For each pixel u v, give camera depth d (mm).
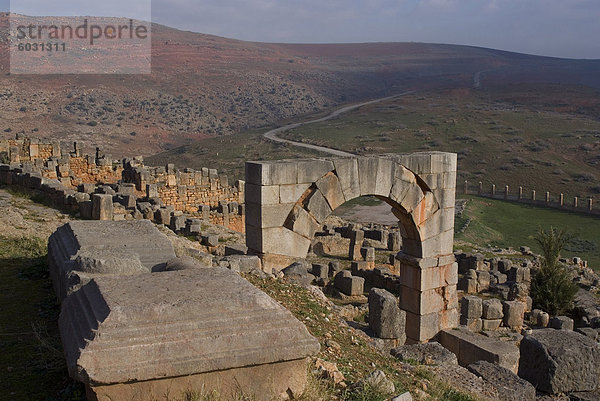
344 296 22234
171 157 96562
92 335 4832
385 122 119438
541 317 21891
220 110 149875
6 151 33125
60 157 33094
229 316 5293
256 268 12289
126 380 4746
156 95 142000
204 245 22906
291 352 5363
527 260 33969
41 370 6227
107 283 5766
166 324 5039
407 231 16266
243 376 5277
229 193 34594
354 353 8664
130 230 9742
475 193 73562
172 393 4996
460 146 95750
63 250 8922
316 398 5629
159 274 6156
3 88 117562
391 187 15172
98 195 19359
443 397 7859
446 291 16578
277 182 13453
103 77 141875
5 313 8055
